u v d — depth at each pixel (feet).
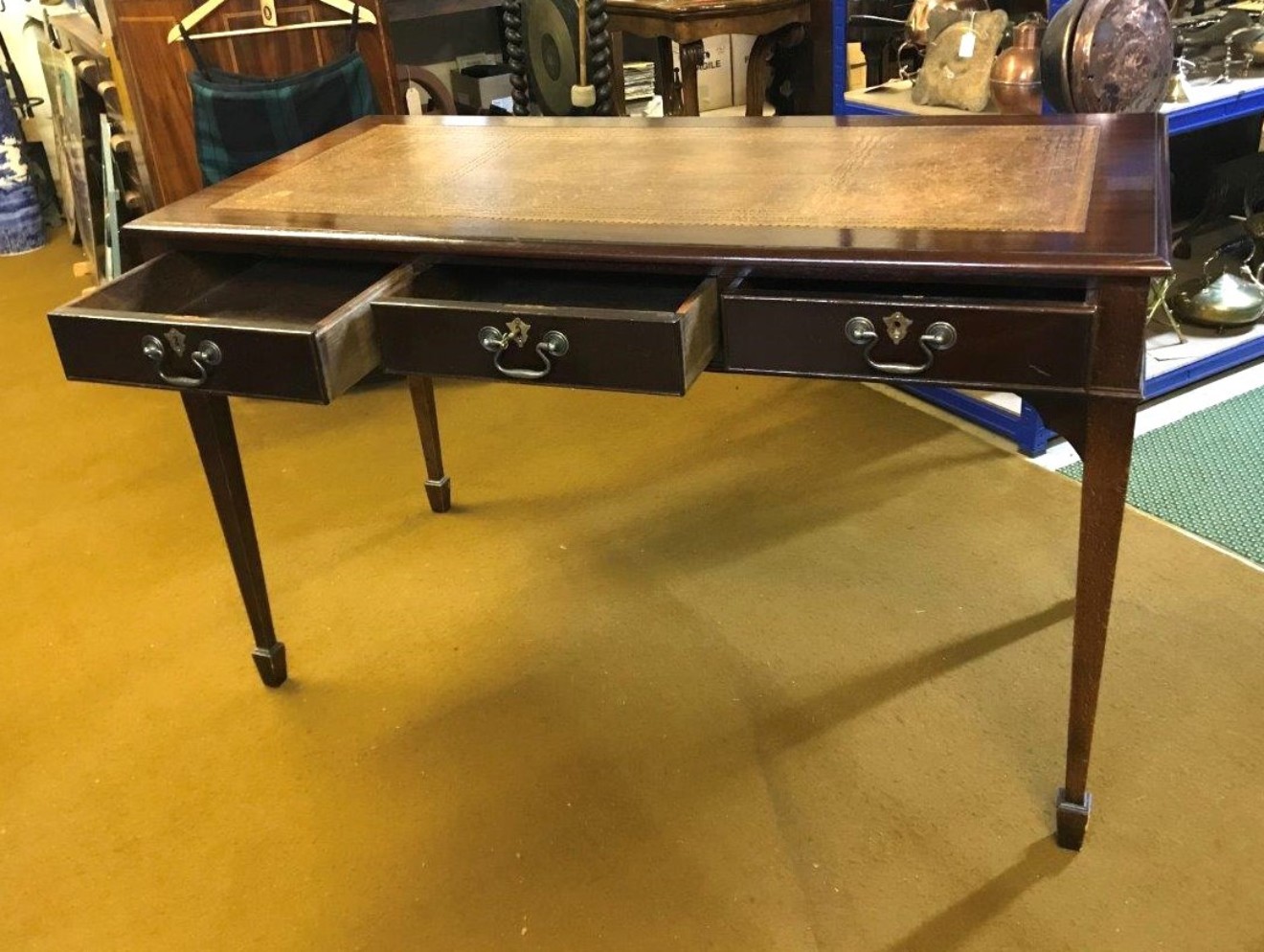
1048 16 6.82
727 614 6.21
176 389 4.66
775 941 4.41
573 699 5.72
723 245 4.19
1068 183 4.46
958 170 4.76
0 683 6.14
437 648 6.15
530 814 5.07
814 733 5.37
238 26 8.38
